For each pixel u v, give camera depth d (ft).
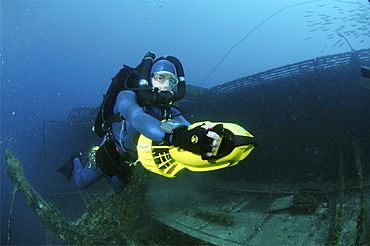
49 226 24.35
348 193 32.04
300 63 45.88
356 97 40.98
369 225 21.12
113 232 25.84
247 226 27.81
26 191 24.20
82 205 47.47
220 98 55.21
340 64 42.63
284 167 47.39
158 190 51.37
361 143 39.91
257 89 51.37
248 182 50.11
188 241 26.16
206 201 41.14
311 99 45.19
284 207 31.27
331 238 21.27
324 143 43.55
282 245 22.39
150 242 27.94
